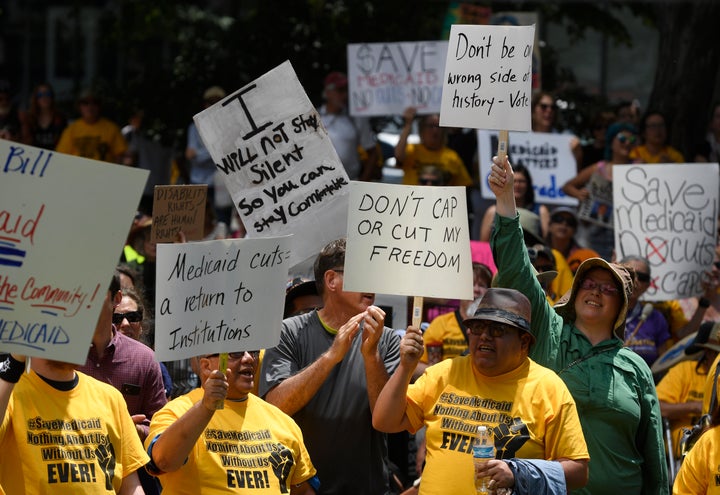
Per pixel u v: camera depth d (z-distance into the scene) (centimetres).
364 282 1496
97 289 1166
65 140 3631
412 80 3158
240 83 4278
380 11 4188
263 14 4244
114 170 1167
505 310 1388
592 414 1514
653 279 2433
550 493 1327
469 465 1374
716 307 2469
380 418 1425
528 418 1380
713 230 2442
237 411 1383
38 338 1153
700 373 2073
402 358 1422
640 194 2445
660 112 3262
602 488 1503
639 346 2294
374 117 4200
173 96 4288
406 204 1502
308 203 1806
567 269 2462
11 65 6112
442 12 4162
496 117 1570
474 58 1584
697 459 1462
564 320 1590
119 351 1616
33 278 1153
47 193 1155
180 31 4788
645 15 4259
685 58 3731
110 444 1280
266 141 1803
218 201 3378
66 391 1262
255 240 1348
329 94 3253
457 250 1491
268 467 1371
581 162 3238
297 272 1895
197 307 1312
